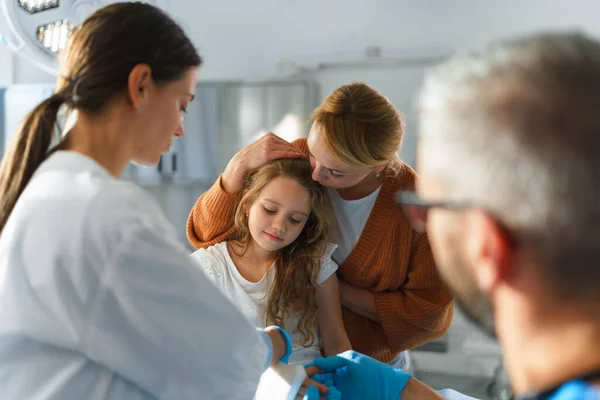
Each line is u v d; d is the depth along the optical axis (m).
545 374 0.39
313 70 3.70
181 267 0.72
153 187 3.57
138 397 0.75
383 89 3.58
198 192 3.50
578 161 0.34
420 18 3.59
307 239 1.29
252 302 1.28
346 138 1.08
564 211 0.35
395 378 1.02
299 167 1.24
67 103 0.76
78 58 0.76
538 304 0.39
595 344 0.37
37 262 0.69
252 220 1.24
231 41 3.87
